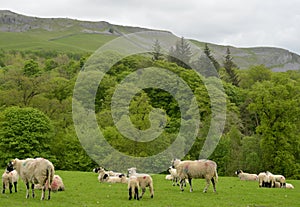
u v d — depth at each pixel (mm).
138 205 20453
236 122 70750
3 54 167375
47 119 60531
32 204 19469
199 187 29766
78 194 24219
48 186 21312
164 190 27266
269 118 63406
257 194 26797
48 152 60000
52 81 78562
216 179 26438
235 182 35812
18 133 58094
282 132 62062
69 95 73188
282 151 60688
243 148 64438
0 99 73062
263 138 62312
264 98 62969
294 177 60000
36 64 97375
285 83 69062
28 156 57688
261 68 108312
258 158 62344
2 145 57906
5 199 20953
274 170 61500
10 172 23344
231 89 84062
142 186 23109
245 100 83438
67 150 60094
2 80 80938
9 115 58969
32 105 71812
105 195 24156
